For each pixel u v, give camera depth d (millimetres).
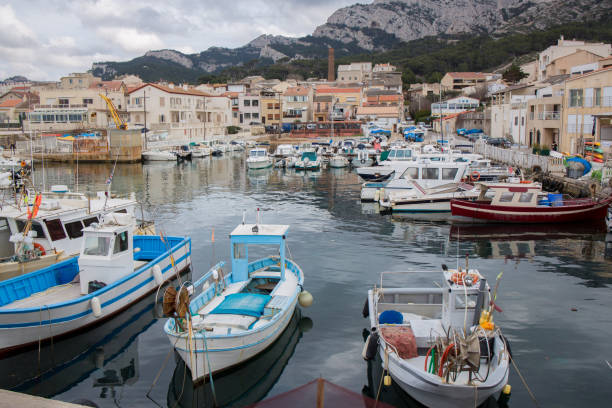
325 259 23141
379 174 49062
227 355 12617
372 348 12945
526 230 29016
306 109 124500
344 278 20359
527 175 41969
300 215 34375
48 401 9570
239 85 140000
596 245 25594
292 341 14766
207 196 43625
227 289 16516
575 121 48625
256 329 13039
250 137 108750
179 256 20797
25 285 16422
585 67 61469
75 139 72312
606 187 32812
